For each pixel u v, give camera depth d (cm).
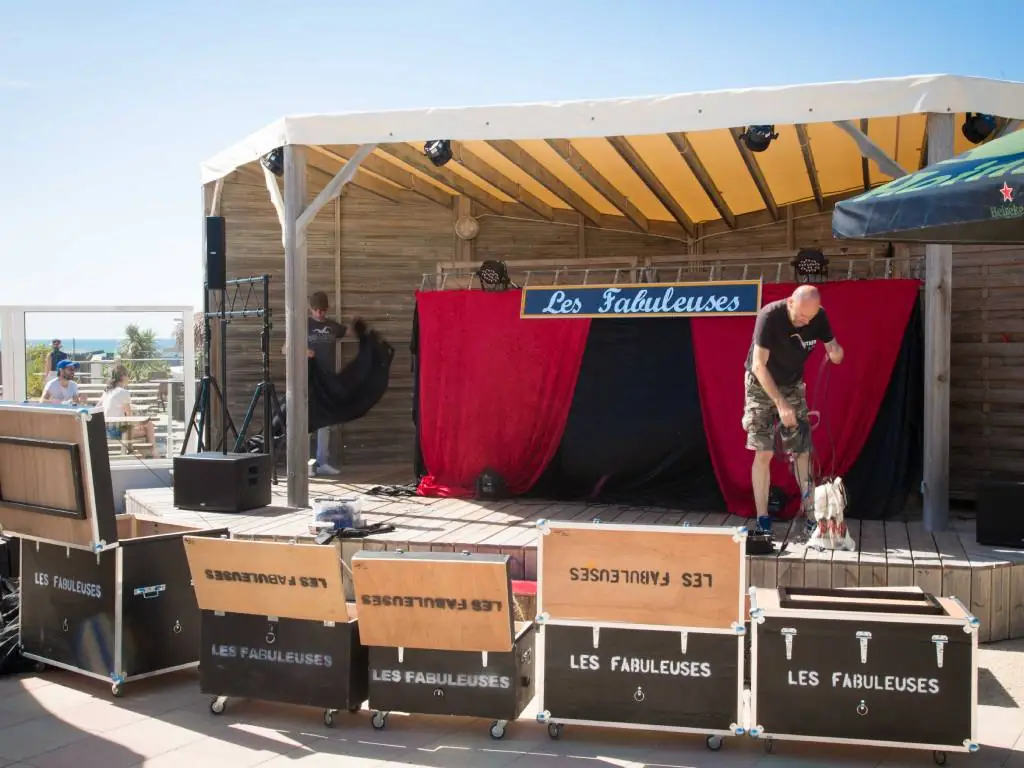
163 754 411
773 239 1092
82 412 471
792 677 399
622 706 415
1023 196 363
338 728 440
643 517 702
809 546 581
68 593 502
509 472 793
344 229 1074
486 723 446
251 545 439
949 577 535
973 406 726
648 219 1119
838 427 683
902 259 716
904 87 611
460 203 1093
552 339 770
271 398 937
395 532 644
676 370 748
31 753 414
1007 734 421
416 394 845
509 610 411
